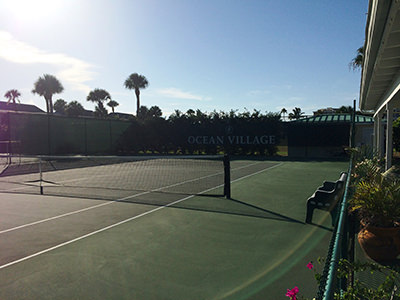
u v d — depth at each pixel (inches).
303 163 727.7
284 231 216.7
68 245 197.6
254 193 359.6
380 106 497.7
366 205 166.2
